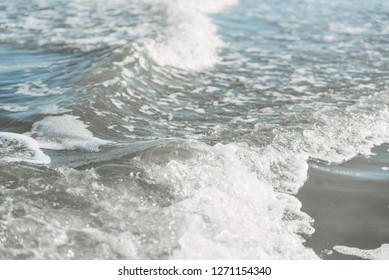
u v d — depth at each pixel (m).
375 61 11.20
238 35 13.83
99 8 16.47
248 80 9.52
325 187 5.24
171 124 6.95
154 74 9.25
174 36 11.77
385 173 5.62
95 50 10.61
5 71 9.09
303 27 15.16
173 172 4.93
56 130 6.30
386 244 4.41
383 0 20.27
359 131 6.69
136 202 4.43
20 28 12.92
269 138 6.17
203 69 10.17
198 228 4.15
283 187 5.17
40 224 4.02
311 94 8.59
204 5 18.09
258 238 4.24
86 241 3.92
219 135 6.43
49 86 8.18
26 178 4.68
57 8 16.06
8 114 6.80
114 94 7.75
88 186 4.60
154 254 3.88
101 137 6.23
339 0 20.36
